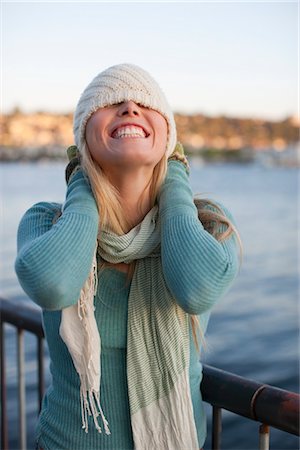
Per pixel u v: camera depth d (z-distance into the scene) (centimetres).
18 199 4969
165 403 136
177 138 151
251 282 1997
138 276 138
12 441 652
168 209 135
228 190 6775
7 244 2631
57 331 144
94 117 137
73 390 143
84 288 133
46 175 10350
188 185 145
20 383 228
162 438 137
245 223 3784
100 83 139
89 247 130
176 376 135
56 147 11506
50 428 148
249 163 11612
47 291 125
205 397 152
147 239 136
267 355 1200
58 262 125
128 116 135
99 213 137
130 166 135
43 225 144
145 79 139
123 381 139
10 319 225
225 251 132
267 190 7012
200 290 124
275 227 3584
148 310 137
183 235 128
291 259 2462
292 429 133
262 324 1437
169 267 127
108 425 141
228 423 764
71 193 139
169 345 135
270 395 138
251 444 707
